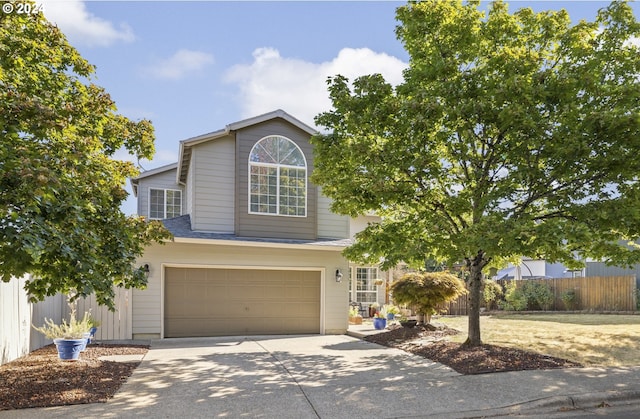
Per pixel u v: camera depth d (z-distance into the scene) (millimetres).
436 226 8664
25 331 9125
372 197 9242
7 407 5625
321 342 11648
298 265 13695
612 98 8016
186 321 12578
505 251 7082
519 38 9266
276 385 6891
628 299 17719
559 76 7957
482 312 20078
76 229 5473
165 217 16984
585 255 8500
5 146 5195
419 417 5488
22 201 4738
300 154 14117
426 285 12523
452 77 8938
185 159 14266
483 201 8305
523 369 7758
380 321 14312
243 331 13055
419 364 8430
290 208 13867
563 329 12539
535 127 7641
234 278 13141
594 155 8062
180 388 6676
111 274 6523
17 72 6320
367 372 7781
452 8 9180
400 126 8719
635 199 7664
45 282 5789
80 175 6016
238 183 13344
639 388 6598
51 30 6965
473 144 9070
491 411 5734
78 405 5770
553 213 8500
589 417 5691
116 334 11906
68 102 6660
